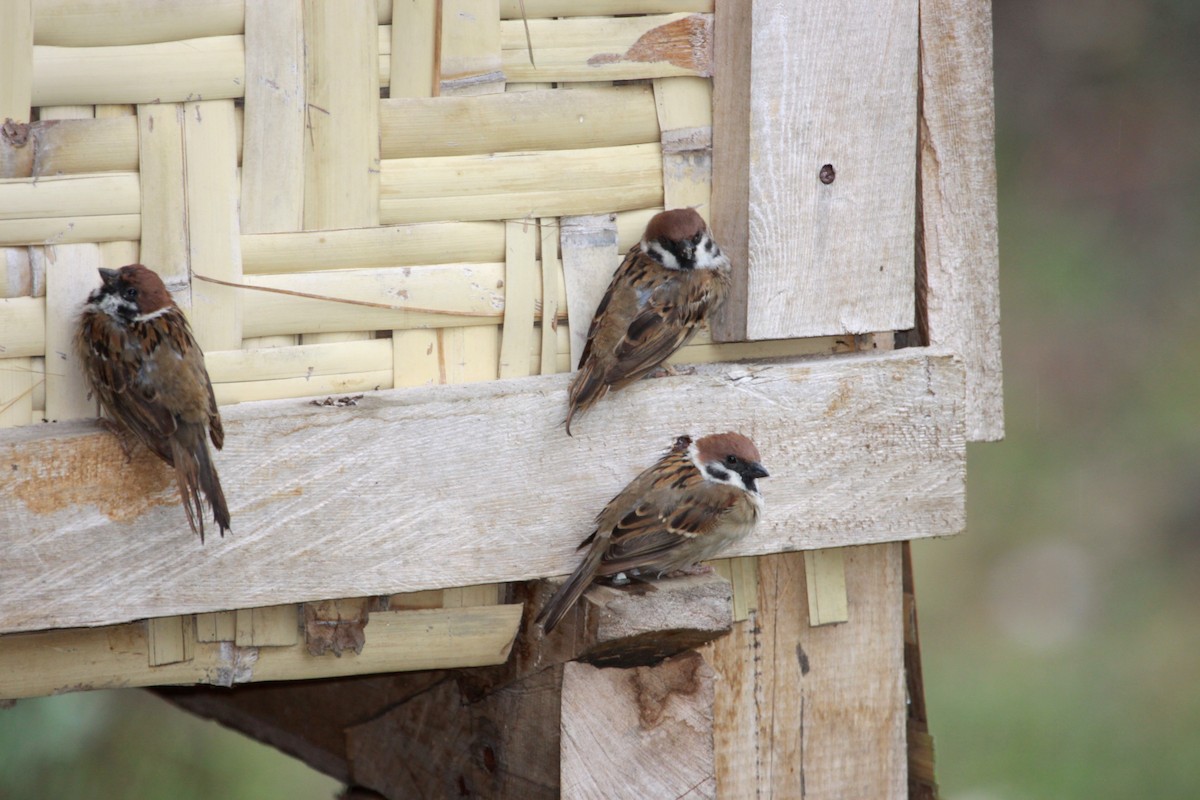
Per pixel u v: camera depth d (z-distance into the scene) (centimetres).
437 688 794
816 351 756
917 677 823
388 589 655
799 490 716
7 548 604
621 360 671
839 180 722
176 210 645
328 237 665
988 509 1866
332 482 644
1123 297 2092
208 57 643
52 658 648
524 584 709
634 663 680
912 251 745
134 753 1355
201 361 616
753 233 708
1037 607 1738
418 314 679
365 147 667
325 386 672
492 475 668
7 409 628
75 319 632
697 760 690
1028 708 1591
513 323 695
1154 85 2258
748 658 764
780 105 706
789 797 777
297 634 680
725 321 723
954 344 775
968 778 1502
